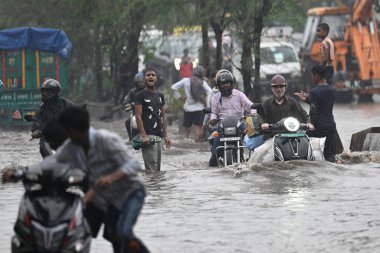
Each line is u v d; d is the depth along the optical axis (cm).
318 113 2938
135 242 1426
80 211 1413
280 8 5053
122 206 1462
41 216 1390
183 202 2277
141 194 1466
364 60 7412
